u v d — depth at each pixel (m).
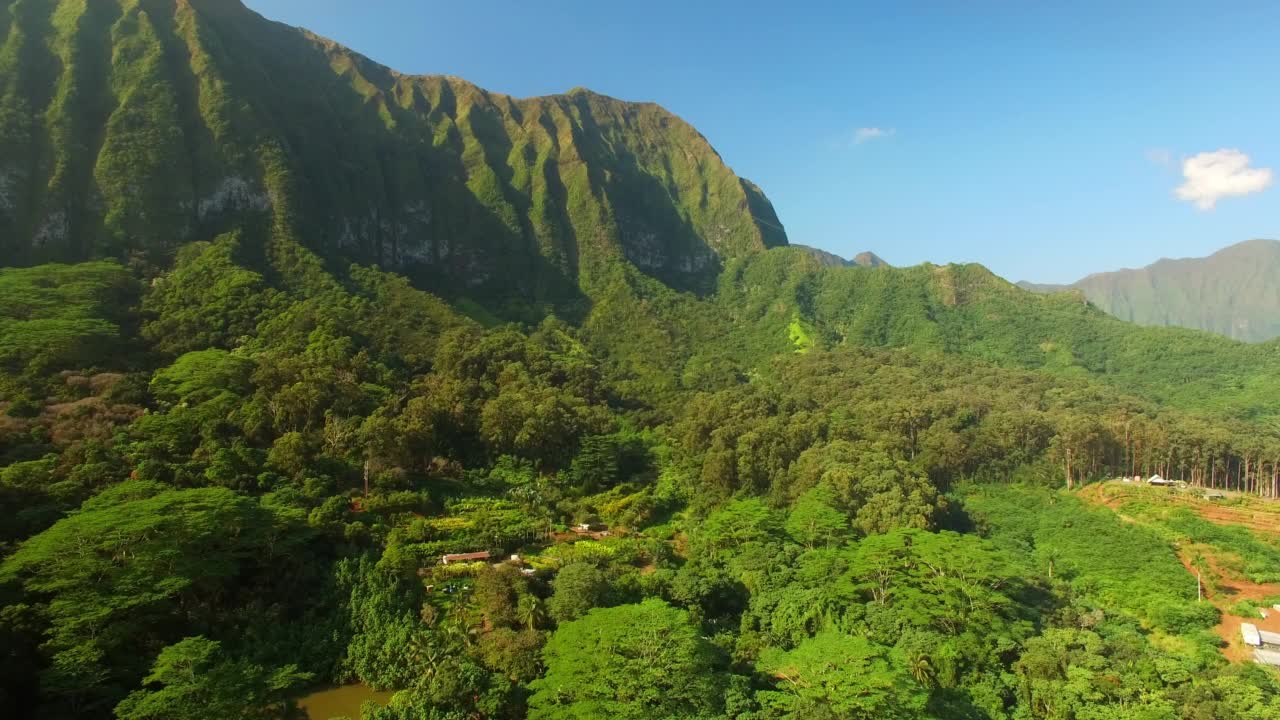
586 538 83.38
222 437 80.56
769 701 49.81
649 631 51.28
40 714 45.34
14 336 86.19
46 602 51.56
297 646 56.81
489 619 59.91
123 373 90.19
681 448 112.88
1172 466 109.31
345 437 85.44
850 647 53.53
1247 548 82.06
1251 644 63.31
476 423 102.56
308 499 73.00
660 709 46.25
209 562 57.22
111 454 71.38
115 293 106.56
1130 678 55.97
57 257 115.38
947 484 110.88
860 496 87.94
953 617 62.56
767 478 100.00
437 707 48.59
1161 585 74.00
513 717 49.41
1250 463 108.75
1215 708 52.06
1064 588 75.06
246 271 118.06
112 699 47.22
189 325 103.81
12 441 71.19
